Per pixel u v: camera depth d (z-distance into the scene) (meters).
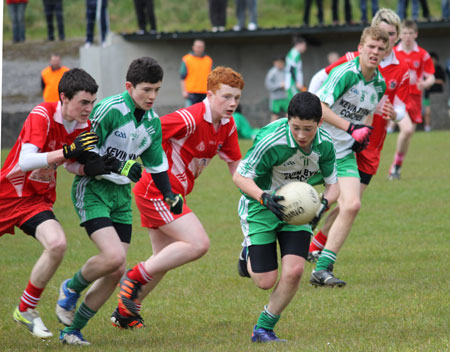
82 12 81.38
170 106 75.06
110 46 68.19
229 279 20.84
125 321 16.25
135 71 14.54
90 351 14.10
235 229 28.66
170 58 74.38
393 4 94.44
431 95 75.56
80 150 13.62
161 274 16.06
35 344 15.05
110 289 15.12
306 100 13.52
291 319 16.42
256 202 15.02
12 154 14.73
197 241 15.79
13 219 14.77
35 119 14.27
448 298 17.39
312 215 14.10
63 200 37.25
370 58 19.56
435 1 93.62
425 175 40.34
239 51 80.12
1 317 17.56
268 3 96.25
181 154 16.45
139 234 28.81
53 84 56.09
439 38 76.50
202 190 38.34
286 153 14.50
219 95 16.02
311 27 70.75
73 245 26.88
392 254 23.09
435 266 21.14
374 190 36.03
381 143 21.73
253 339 14.61
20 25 72.44
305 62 79.38
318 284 19.78
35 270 14.48
